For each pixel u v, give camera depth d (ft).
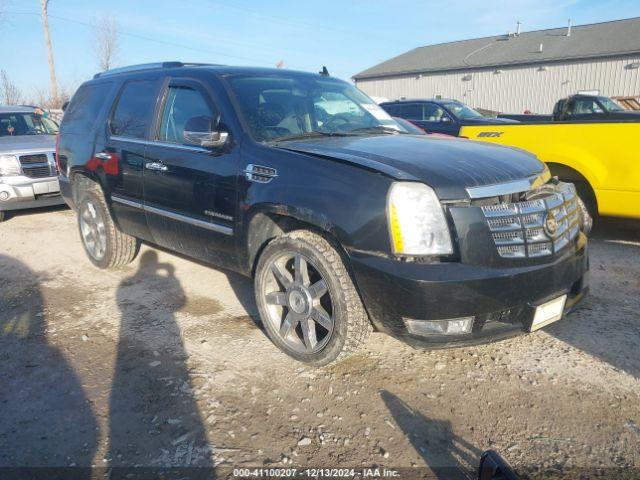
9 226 25.02
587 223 19.72
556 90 97.30
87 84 19.03
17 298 15.52
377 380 10.64
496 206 9.64
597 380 10.42
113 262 17.67
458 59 112.88
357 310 10.20
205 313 14.10
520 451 8.55
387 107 39.73
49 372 11.22
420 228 9.32
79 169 17.66
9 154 24.70
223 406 9.87
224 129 12.55
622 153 18.02
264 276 11.66
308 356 11.04
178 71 14.66
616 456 8.37
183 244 14.24
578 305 11.13
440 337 9.42
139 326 13.38
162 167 14.01
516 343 12.01
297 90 14.32
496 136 21.31
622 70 89.30
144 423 9.43
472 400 9.91
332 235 10.16
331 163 10.41
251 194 11.51
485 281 9.18
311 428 9.20
